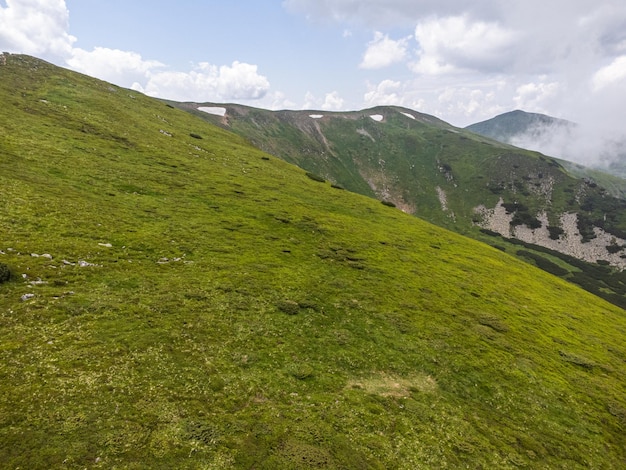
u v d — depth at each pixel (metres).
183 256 46.09
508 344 44.12
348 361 33.75
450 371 36.31
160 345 27.30
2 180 48.06
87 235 42.78
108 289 33.31
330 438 22.86
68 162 63.75
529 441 29.00
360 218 90.44
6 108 77.00
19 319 25.20
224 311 35.75
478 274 70.50
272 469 19.05
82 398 19.83
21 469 14.95
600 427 33.56
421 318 45.94
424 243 83.00
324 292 46.94
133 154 81.62
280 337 34.47
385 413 27.45
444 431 27.23
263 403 24.66
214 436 20.02
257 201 78.81
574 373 41.72
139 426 19.08
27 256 33.72
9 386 19.22
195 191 73.38
